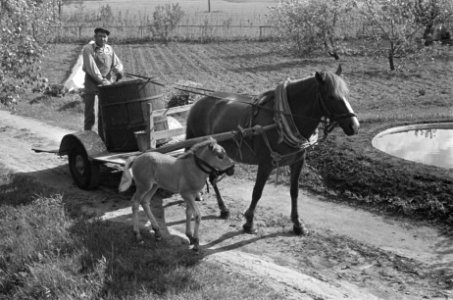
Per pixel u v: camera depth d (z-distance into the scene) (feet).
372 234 26.63
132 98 30.86
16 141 48.78
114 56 35.42
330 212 29.89
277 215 28.96
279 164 25.09
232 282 20.80
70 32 150.92
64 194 32.22
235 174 36.83
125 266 21.47
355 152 35.73
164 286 20.03
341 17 99.66
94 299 19.56
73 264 21.81
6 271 22.74
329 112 23.35
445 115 46.70
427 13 85.61
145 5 255.29
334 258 23.79
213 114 28.30
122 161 29.32
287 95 24.32
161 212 29.71
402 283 21.52
